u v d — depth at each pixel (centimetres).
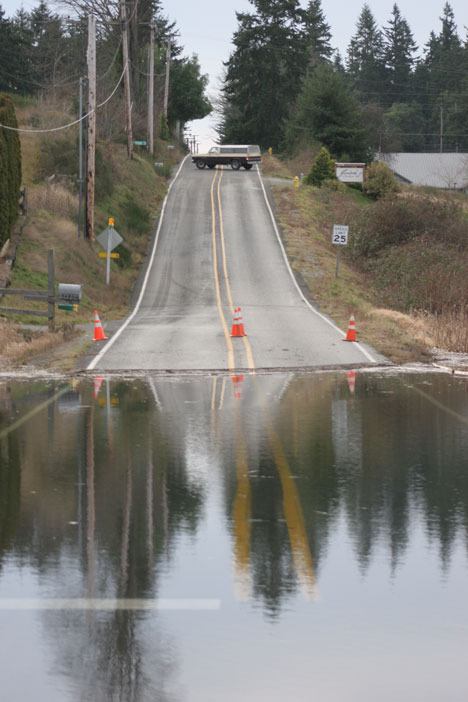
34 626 1076
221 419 2572
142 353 4166
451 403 2912
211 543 1410
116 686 916
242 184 12950
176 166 14938
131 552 1364
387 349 4375
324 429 2430
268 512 1595
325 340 4709
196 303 7144
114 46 14700
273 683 923
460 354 4556
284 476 1877
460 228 10488
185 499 1684
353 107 16762
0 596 1177
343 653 997
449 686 918
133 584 1222
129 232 9525
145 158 13350
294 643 1023
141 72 14725
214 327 5350
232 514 1580
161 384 3325
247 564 1306
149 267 8650
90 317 6091
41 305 6006
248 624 1078
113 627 1070
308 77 17500
